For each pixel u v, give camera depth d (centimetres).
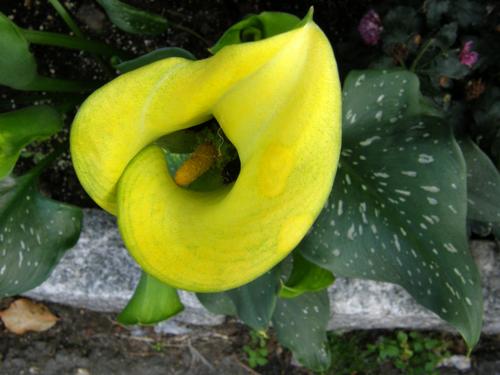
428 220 30
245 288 35
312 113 17
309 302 41
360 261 31
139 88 20
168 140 25
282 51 17
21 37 30
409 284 31
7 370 52
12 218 36
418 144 30
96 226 44
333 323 46
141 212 21
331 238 31
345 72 41
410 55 38
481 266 42
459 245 29
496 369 50
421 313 42
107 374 52
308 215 18
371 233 31
